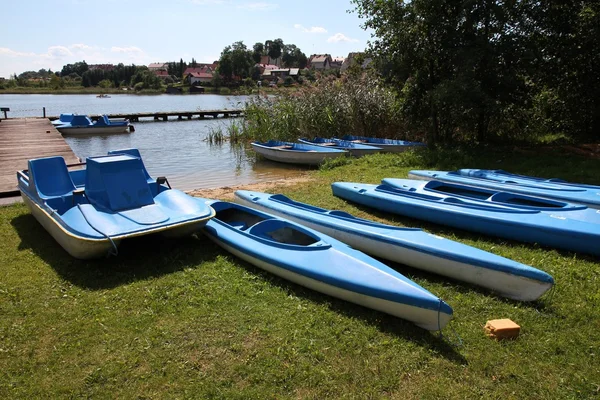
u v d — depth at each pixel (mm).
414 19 14484
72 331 4492
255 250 5891
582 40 14977
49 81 112000
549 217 6898
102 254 5941
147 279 5652
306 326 4547
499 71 14328
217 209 7672
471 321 4664
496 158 13391
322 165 14203
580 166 11977
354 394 3627
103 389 3697
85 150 20703
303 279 5289
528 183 9203
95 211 6383
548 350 4168
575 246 6438
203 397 3592
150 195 6871
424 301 4293
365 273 4914
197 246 6781
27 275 5789
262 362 3988
